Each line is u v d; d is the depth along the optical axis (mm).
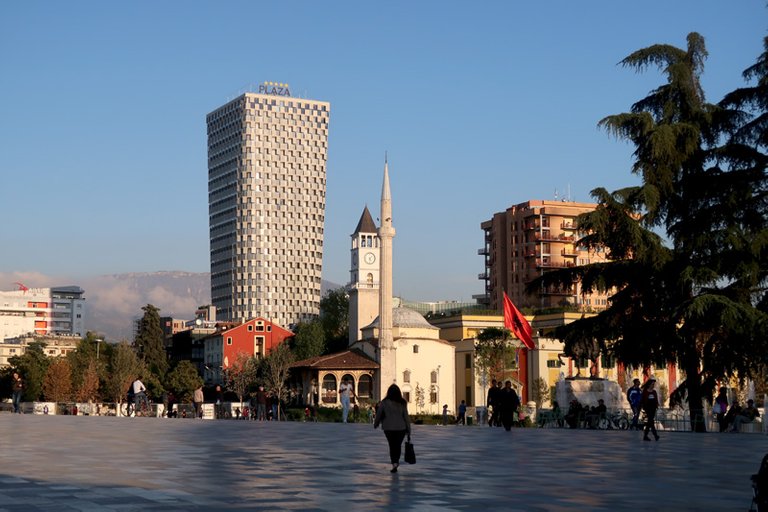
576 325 52938
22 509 14984
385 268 138750
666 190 50844
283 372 156750
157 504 15789
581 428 48188
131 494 17094
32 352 187625
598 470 22609
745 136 50750
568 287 52938
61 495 16828
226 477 20266
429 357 140250
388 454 27172
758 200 49062
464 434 39000
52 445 29609
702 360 51156
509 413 41375
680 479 20641
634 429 45062
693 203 50969
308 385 147125
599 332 51844
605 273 51031
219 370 196750
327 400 140500
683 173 51969
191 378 166250
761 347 46719
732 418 45469
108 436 34688
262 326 196625
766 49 50781
